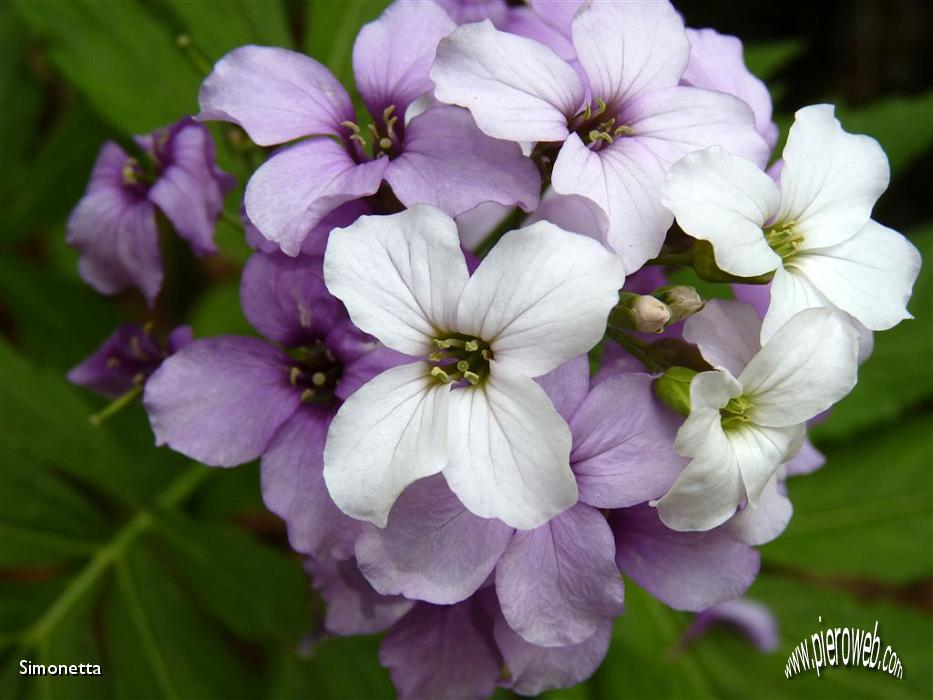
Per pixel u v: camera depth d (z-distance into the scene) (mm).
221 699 139
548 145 98
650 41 98
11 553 139
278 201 92
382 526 83
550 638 89
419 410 86
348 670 139
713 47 107
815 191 95
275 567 141
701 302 93
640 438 90
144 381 119
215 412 96
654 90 98
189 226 111
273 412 96
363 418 85
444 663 101
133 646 139
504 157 92
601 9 97
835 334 87
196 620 142
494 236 119
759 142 95
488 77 92
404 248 85
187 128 113
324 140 96
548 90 94
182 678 139
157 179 116
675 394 89
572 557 88
